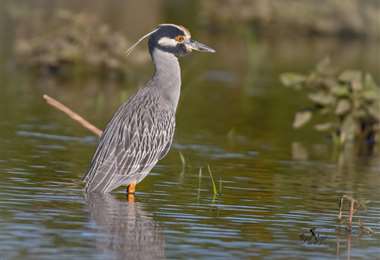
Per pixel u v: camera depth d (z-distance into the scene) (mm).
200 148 16672
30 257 9281
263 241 10461
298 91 25297
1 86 22984
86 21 27156
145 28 34750
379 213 12281
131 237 10242
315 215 11930
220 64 30250
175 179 13727
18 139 16188
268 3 41562
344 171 15422
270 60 31891
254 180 14023
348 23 41781
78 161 14508
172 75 13211
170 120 12984
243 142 17734
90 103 21297
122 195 12445
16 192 12062
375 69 29922
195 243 10180
